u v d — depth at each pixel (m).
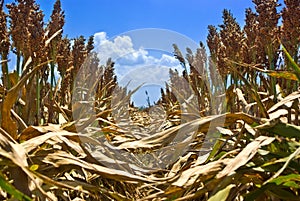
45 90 3.21
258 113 2.75
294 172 1.78
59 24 3.27
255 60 3.30
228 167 1.65
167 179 1.83
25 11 2.61
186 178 1.67
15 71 2.52
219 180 1.69
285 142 1.95
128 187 2.51
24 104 2.53
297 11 2.70
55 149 1.96
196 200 2.12
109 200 2.33
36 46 2.63
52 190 1.88
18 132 2.18
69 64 3.73
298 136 1.86
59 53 3.68
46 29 3.20
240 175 1.76
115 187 2.58
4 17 2.50
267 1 3.00
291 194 1.71
